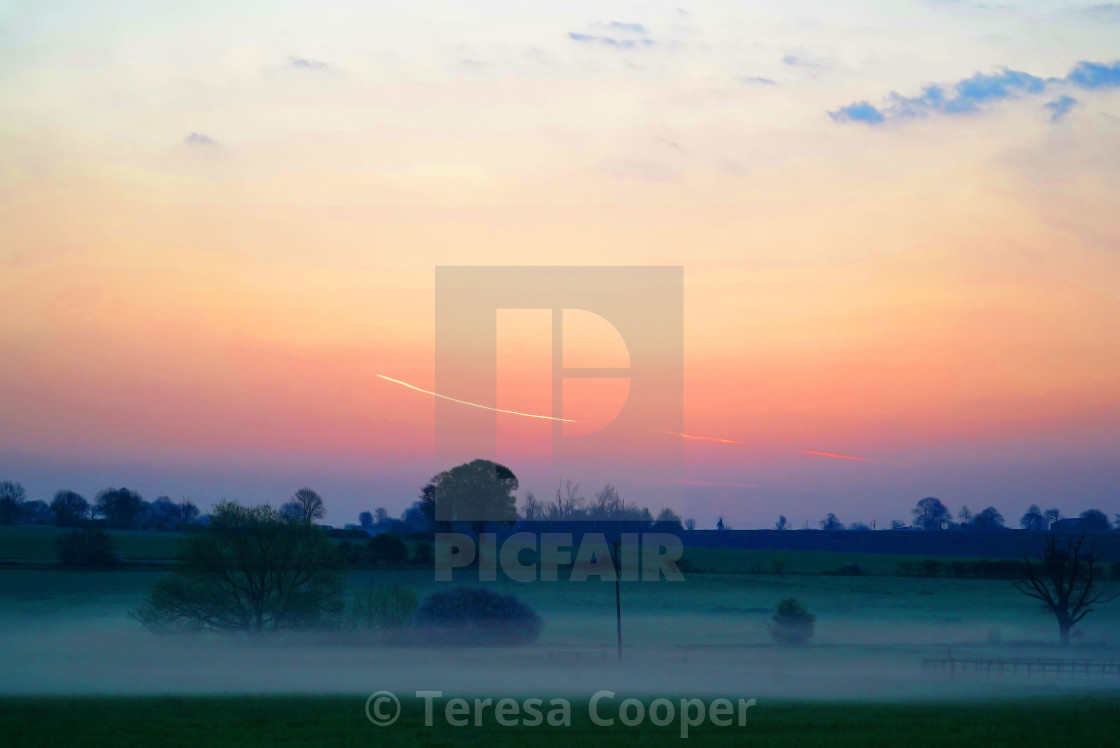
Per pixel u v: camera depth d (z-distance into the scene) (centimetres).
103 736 2838
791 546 13788
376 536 7194
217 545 5419
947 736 2822
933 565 11025
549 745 2738
